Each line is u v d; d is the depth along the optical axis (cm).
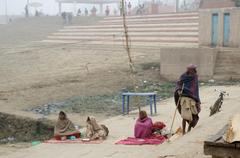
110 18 5700
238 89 2380
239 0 3141
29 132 1795
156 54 3594
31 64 3719
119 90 2484
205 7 3328
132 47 4056
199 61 2766
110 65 3300
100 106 2091
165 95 2339
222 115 1274
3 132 1828
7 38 5688
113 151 1223
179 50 2794
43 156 1223
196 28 4275
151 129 1390
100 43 4516
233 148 610
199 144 898
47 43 4969
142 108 1984
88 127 1448
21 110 2019
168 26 4600
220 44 3228
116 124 1658
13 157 1248
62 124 1462
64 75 3044
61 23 6156
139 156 1135
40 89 2575
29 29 6041
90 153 1220
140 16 5169
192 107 1280
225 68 2777
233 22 3133
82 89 2533
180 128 1331
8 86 2711
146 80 2770
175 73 2798
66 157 1191
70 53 4097
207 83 2683
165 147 909
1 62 3894
